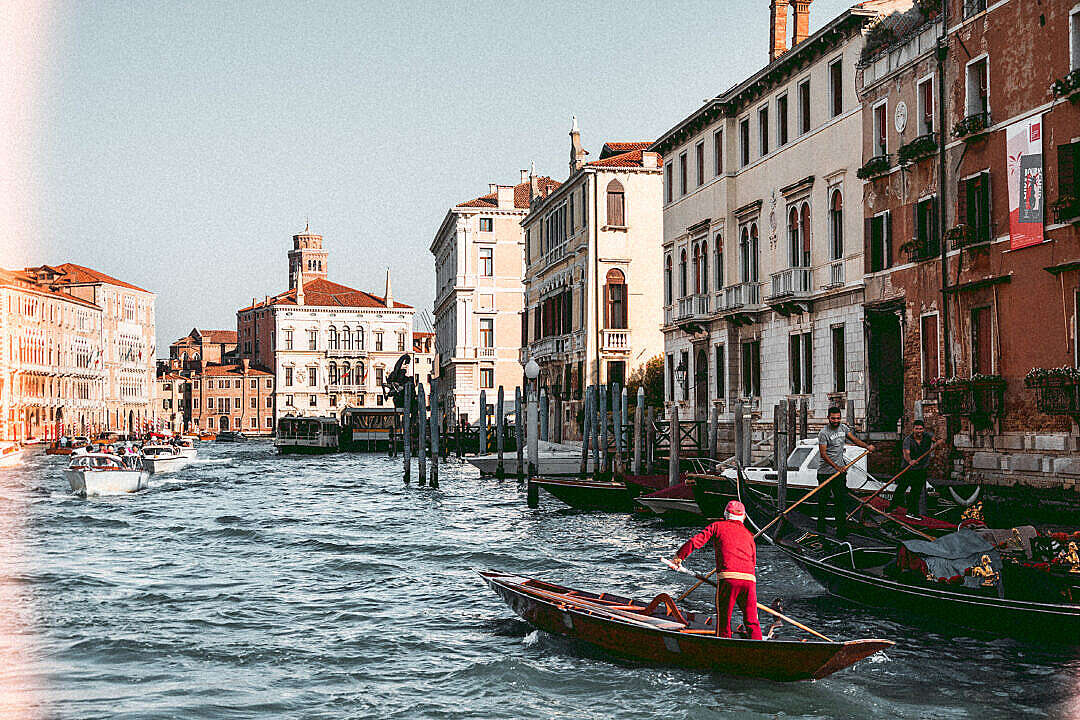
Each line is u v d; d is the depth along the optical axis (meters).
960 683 11.41
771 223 34.47
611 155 55.41
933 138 25.48
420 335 135.00
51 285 94.19
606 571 18.61
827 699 10.91
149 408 126.00
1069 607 11.90
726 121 37.44
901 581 13.91
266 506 33.06
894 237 27.31
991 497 20.22
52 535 25.33
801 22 35.16
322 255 163.00
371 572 19.08
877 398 28.34
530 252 64.81
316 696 11.32
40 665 12.55
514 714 10.66
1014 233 22.64
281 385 120.50
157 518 29.39
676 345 42.44
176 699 11.20
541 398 38.16
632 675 11.78
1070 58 21.25
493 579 14.77
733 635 11.84
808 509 19.81
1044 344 21.83
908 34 27.19
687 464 28.33
